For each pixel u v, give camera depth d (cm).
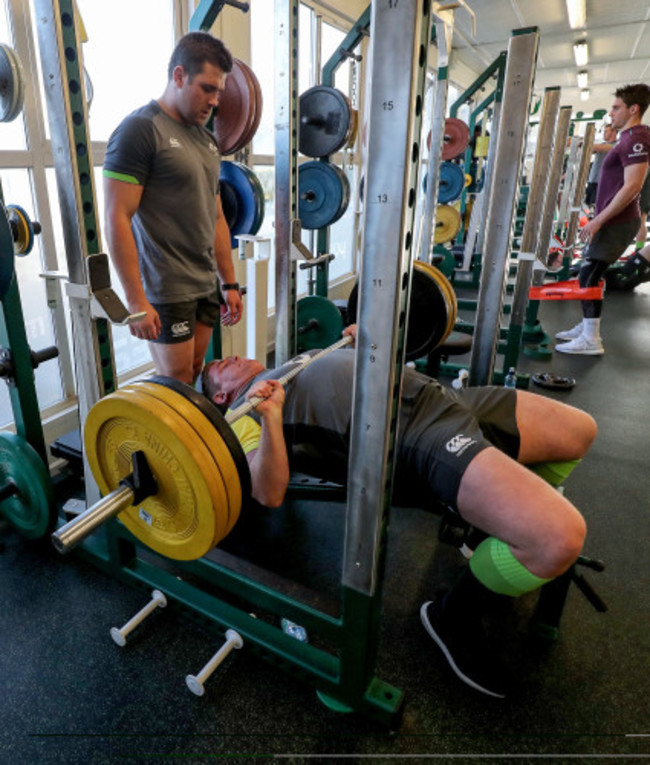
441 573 163
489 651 125
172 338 181
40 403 227
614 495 207
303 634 134
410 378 130
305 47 396
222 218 205
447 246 623
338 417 127
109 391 143
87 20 226
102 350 139
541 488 108
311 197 298
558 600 134
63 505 184
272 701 122
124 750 111
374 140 77
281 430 118
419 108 76
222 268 212
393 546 175
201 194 174
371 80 74
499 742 114
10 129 196
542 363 361
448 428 120
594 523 189
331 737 115
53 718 117
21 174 204
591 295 286
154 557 164
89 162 124
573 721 119
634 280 509
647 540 181
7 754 109
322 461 135
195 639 138
